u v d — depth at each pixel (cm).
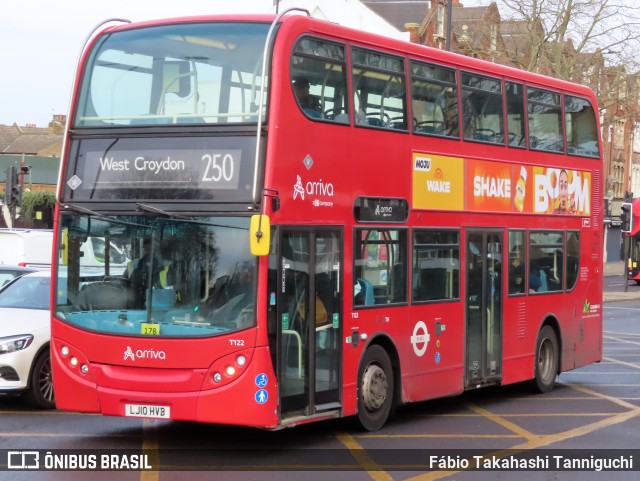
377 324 1220
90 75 1123
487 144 1467
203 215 1042
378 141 1220
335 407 1138
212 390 1023
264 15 1094
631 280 6172
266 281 1022
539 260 1625
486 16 4994
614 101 5038
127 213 1071
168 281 1046
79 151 1107
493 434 1248
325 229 1121
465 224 1410
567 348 1722
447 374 1371
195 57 1080
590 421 1370
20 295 1448
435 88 1352
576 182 1745
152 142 1073
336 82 1150
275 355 1031
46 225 6216
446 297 1370
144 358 1043
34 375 1323
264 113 1039
